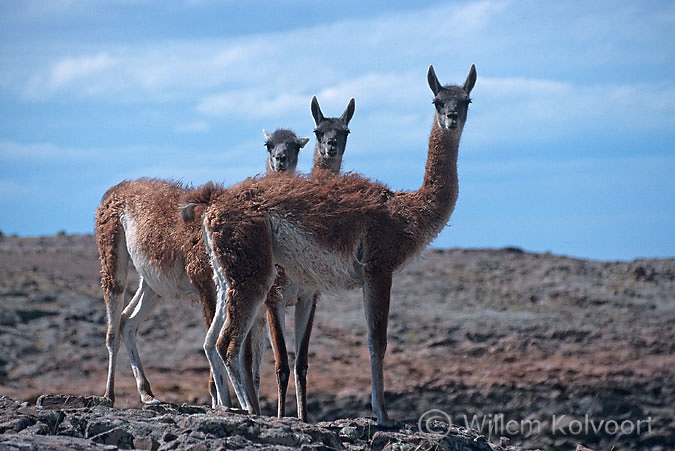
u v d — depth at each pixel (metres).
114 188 48.28
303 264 40.56
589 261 142.00
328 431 37.06
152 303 47.97
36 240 144.88
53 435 35.38
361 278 41.53
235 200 40.00
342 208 40.62
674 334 108.06
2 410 38.19
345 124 56.38
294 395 84.25
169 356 96.44
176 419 37.25
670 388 90.56
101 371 90.06
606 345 104.19
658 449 82.19
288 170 55.31
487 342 104.94
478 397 88.50
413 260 42.59
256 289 39.44
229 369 38.91
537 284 127.38
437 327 109.44
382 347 40.84
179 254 43.91
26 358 91.06
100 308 107.88
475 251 148.38
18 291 108.94
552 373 93.94
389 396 88.00
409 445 37.59
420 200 42.75
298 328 44.12
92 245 142.75
